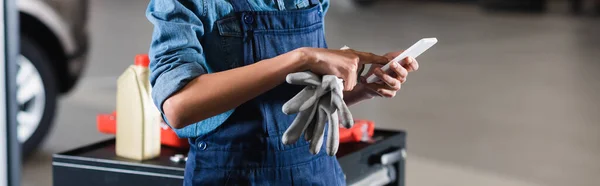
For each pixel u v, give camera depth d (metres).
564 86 6.54
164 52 1.43
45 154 4.26
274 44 1.51
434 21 11.34
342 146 1.99
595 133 4.94
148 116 1.87
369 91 1.69
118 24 9.69
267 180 1.51
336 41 9.13
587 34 10.09
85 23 4.41
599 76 7.05
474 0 13.87
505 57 8.09
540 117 5.38
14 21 1.81
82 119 5.09
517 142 4.71
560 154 4.46
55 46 4.25
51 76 4.18
